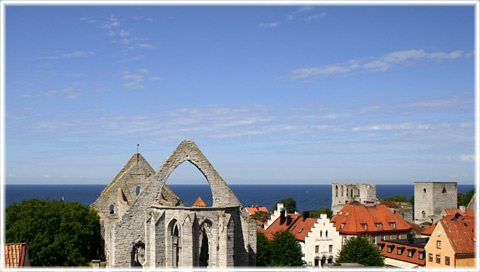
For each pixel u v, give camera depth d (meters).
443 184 172.62
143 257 70.75
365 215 118.69
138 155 88.19
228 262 64.44
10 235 71.62
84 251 76.44
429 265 95.06
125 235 68.88
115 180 88.31
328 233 110.38
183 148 71.81
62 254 71.88
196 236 63.31
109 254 71.75
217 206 66.00
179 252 64.31
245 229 71.50
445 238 91.75
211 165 72.75
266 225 131.62
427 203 172.25
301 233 112.81
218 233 65.00
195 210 64.12
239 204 73.00
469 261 90.25
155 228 64.81
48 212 73.75
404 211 166.62
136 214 69.56
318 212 193.88
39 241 71.38
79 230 73.94
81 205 78.75
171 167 71.38
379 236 115.81
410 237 117.12
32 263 70.06
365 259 92.31
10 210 76.56
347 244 96.50
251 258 72.94
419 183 175.75
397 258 104.06
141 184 87.31
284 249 91.69
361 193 194.12
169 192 84.88
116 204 85.44
